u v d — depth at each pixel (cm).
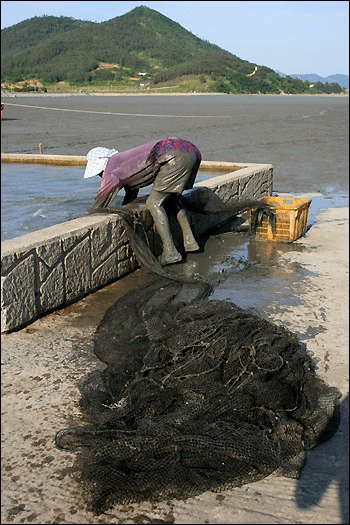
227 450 306
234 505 287
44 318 540
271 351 379
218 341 392
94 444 333
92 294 620
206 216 916
